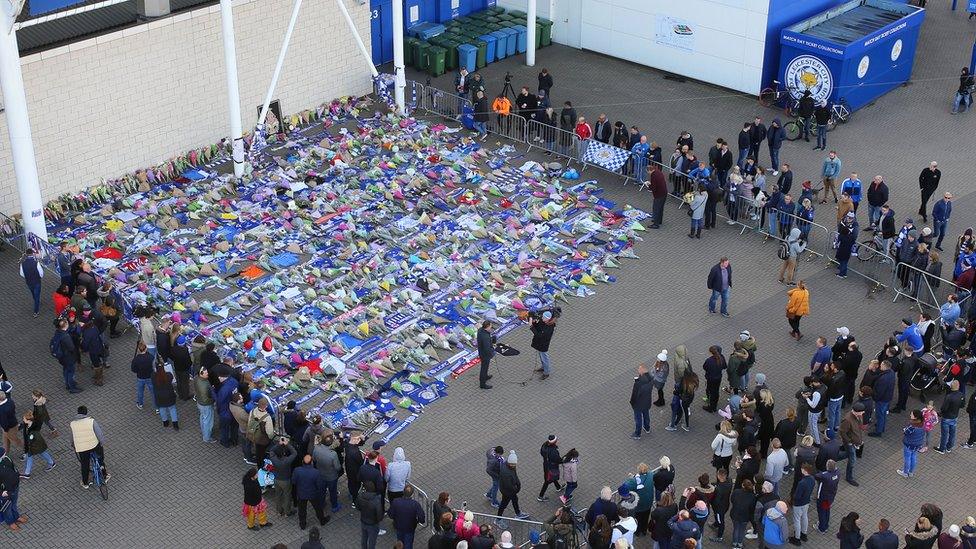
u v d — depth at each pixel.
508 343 31.08
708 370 27.95
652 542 24.72
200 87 39.25
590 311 32.44
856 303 32.94
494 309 32.16
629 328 31.72
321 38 42.25
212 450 27.41
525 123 40.69
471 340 30.95
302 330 30.94
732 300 33.00
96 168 37.41
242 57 40.12
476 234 35.56
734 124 43.12
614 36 48.50
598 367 30.20
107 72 36.62
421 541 24.77
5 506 24.84
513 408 28.73
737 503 24.02
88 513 25.55
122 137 37.72
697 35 45.81
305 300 32.38
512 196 37.84
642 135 41.31
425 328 31.25
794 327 31.12
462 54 46.97
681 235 36.16
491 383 29.53
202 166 39.75
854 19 45.53
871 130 42.56
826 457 25.08
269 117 41.38
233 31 36.50
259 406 25.48
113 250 34.59
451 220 36.19
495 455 24.77
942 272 34.38
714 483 25.14
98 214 36.59
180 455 27.23
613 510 23.56
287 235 35.44
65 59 35.47
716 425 28.25
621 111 44.19
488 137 41.75
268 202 37.22
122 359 30.36
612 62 48.66
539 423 28.23
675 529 23.02
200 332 30.88
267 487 26.17
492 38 47.88
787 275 33.56
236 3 39.16
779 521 23.34
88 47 35.88
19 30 34.72
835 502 26.02
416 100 43.41
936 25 51.66
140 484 26.33
